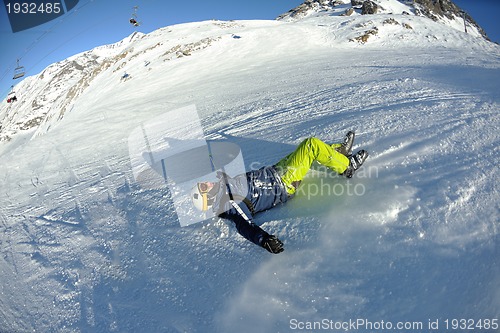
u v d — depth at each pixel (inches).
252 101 382.6
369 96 276.5
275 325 94.6
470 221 110.3
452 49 837.8
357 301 95.2
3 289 145.8
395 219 116.2
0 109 3993.6
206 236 133.6
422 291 94.1
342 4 2751.0
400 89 283.6
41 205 234.5
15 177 343.6
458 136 161.0
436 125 176.4
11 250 178.1
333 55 849.5
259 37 1270.9
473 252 101.1
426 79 323.6
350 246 110.4
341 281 101.0
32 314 125.8
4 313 130.8
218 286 110.8
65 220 192.2
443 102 218.4
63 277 140.1
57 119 1333.7
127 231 155.6
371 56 728.3
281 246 107.3
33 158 396.5
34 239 181.9
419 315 89.2
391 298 94.0
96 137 418.0
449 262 99.7
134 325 106.4
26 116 2721.5
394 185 131.1
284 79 515.8
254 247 121.6
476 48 873.5
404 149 157.9
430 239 107.0
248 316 98.7
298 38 1228.5
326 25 1417.3
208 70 938.7
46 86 3479.3
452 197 120.3
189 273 119.2
